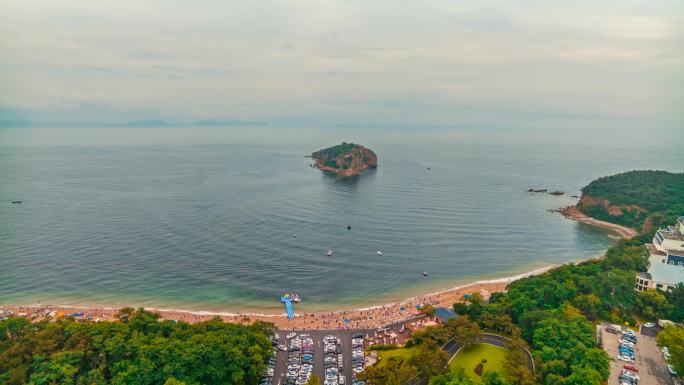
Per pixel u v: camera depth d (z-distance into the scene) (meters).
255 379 142.75
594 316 177.00
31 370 128.62
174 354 134.38
